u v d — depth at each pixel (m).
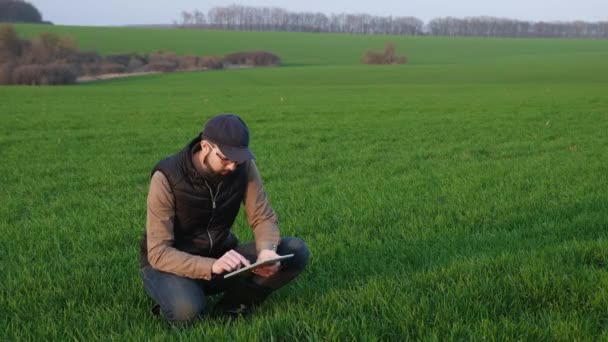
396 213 7.96
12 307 4.55
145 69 78.88
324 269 5.44
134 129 20.39
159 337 3.77
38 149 15.96
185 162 3.80
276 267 3.98
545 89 42.97
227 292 4.39
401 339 3.75
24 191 10.50
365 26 198.12
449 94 39.12
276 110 27.95
